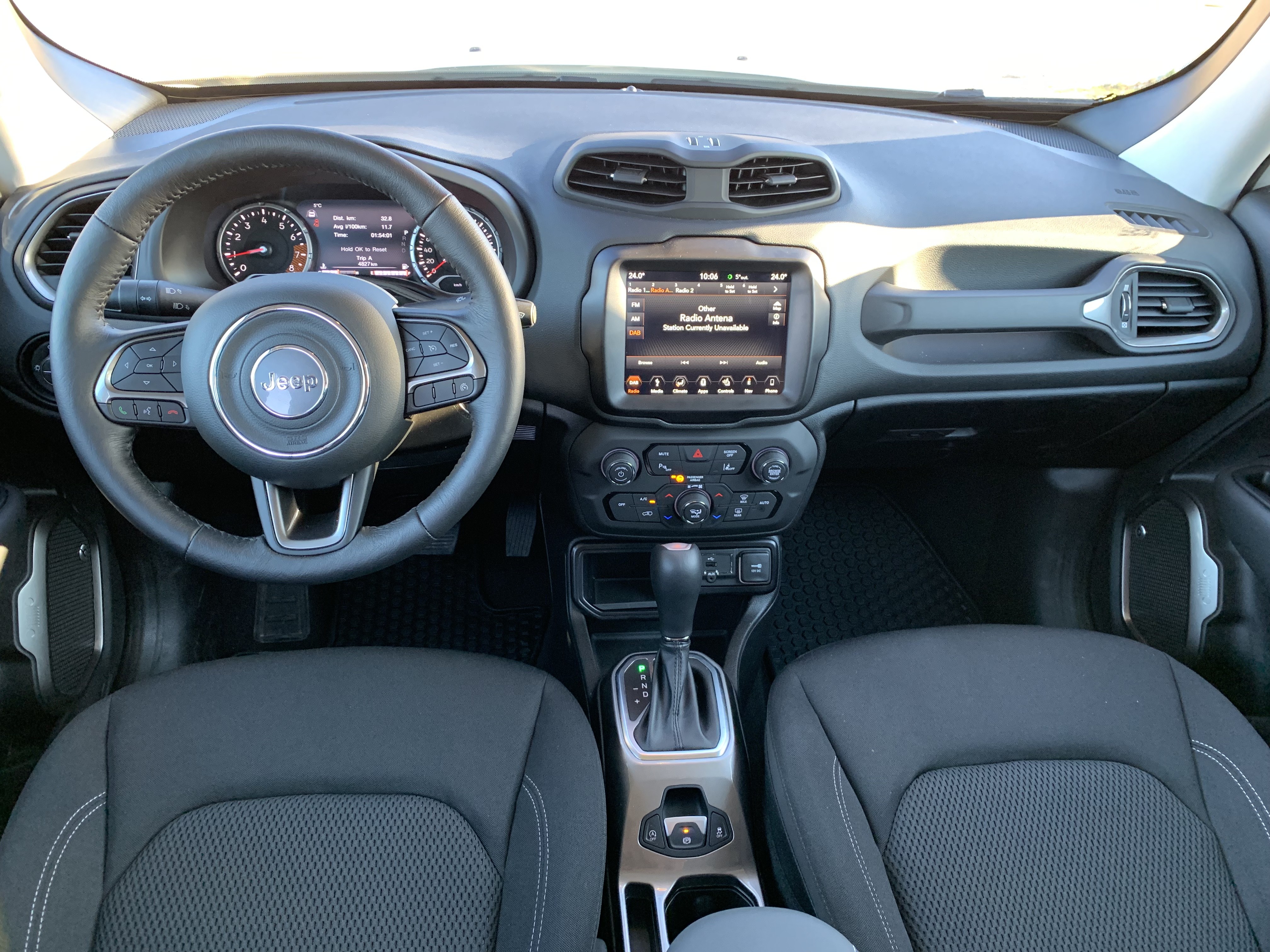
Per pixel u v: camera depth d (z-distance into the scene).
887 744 1.13
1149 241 1.45
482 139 1.38
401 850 0.99
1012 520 1.99
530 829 1.03
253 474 0.94
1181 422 1.60
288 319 0.90
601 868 1.02
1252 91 1.45
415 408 0.96
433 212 0.92
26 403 1.33
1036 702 1.18
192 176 0.90
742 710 1.81
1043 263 1.44
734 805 1.38
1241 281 1.49
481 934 0.93
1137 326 1.46
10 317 1.26
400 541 0.98
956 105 1.72
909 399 1.48
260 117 1.46
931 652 1.26
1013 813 1.05
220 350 0.90
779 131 1.50
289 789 1.05
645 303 1.33
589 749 1.13
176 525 0.97
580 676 1.68
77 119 1.38
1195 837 1.03
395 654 1.23
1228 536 1.54
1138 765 1.10
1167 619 1.70
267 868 0.97
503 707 1.16
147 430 1.34
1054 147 1.64
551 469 1.54
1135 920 0.95
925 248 1.40
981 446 1.74
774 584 1.66
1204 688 1.19
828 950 0.75
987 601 2.08
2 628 1.23
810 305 1.34
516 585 2.05
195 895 0.94
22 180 1.27
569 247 1.31
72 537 1.46
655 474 1.49
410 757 1.08
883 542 2.24
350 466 0.94
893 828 1.05
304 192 1.32
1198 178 1.55
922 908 0.97
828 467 1.93
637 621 1.70
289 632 1.89
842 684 1.22
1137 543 1.80
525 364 1.30
